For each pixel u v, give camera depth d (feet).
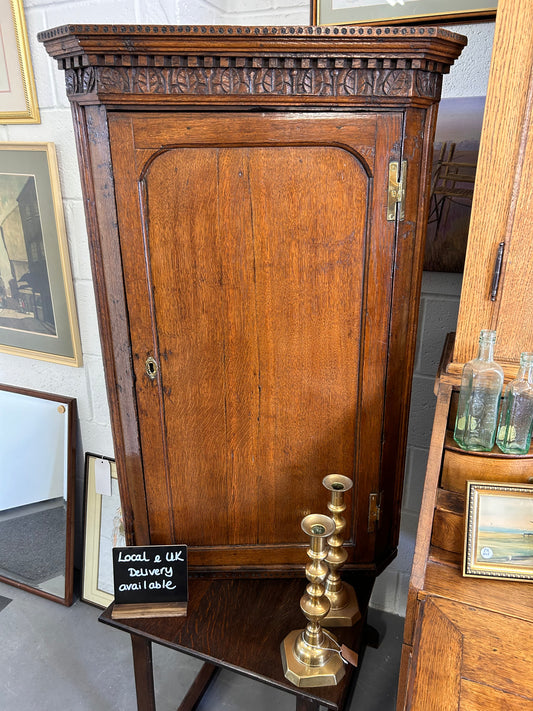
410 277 3.30
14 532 6.40
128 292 3.28
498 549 2.79
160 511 3.80
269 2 4.62
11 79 4.97
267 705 4.95
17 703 4.95
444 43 2.74
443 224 4.43
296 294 3.27
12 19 4.72
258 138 2.98
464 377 3.00
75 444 6.09
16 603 6.16
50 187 5.15
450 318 4.70
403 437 3.74
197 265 3.23
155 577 3.70
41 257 5.52
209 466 3.68
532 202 2.75
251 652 3.39
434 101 2.99
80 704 4.95
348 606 3.64
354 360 3.38
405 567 5.63
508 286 2.94
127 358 3.44
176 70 2.83
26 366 6.26
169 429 3.59
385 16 4.17
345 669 3.28
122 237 3.17
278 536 3.85
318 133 2.96
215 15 4.72
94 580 6.14
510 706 2.21
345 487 3.38
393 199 3.04
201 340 3.39
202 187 3.08
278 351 3.39
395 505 3.92
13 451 6.30
